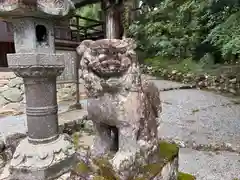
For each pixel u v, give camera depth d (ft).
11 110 11.91
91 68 3.33
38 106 5.86
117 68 3.07
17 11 4.84
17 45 5.65
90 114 3.66
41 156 5.81
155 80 21.80
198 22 17.95
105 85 3.22
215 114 11.27
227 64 18.52
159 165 3.53
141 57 25.86
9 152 7.61
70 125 9.45
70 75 11.35
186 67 21.12
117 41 3.01
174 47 22.30
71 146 6.66
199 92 16.99
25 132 8.20
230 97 15.30
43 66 5.41
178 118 10.67
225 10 11.39
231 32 10.36
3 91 11.63
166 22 22.80
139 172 3.31
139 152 3.39
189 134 8.43
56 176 5.96
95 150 3.75
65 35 13.96
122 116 3.24
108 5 11.79
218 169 5.98
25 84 5.79
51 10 5.24
